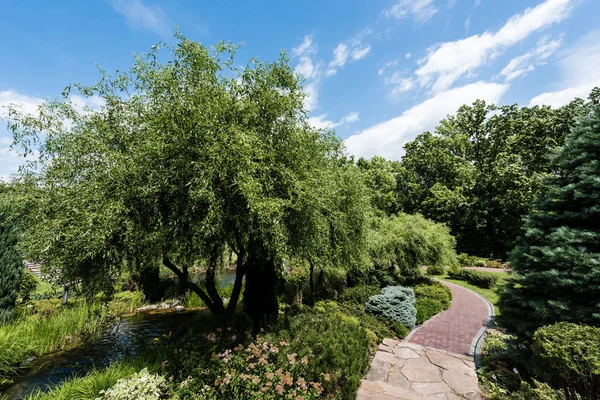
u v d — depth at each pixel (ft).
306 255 19.56
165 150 13.05
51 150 14.58
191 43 15.64
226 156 12.73
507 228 78.02
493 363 16.44
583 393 10.85
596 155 16.61
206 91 14.42
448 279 57.47
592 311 14.29
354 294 31.24
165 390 13.70
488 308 34.17
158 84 14.83
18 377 18.67
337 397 12.28
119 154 13.82
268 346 14.93
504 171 72.74
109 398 12.15
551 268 16.21
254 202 12.24
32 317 26.22
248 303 22.61
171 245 15.64
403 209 98.22
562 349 11.25
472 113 88.99
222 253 21.44
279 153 16.15
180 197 13.67
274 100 16.22
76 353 22.31
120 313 34.68
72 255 13.04
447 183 91.76
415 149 101.45
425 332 24.52
